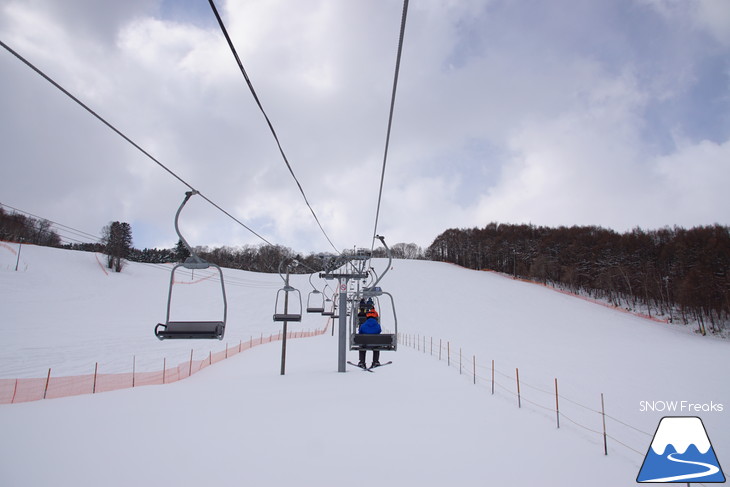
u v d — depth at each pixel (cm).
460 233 12400
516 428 699
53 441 577
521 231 11206
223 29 389
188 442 573
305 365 1742
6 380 1472
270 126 639
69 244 9931
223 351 2477
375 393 963
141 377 1554
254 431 630
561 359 2662
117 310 4466
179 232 709
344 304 1398
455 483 452
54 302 4394
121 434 611
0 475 454
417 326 4256
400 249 14900
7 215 7606
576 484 470
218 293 5956
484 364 2247
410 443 591
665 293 6938
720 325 5409
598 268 7956
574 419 1227
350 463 502
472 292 5988
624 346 3550
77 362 2102
